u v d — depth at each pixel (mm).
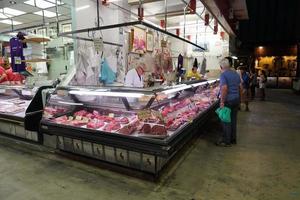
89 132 2926
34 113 3607
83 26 5172
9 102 4492
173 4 6355
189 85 4270
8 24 7680
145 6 6512
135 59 6461
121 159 2896
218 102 5352
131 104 3113
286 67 15594
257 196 2424
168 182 2715
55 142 3545
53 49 6066
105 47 5734
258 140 4340
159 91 2947
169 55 7320
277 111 7359
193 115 3721
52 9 5957
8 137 4215
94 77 5008
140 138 2588
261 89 9992
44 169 3037
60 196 2414
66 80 4141
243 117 6426
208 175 2898
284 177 2850
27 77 5070
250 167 3137
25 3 5445
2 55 6289
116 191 2512
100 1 5605
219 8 5363
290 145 4051
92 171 2975
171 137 2615
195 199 2369
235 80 3939
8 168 3068
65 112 3566
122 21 6258
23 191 2510
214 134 4715
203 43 9227
